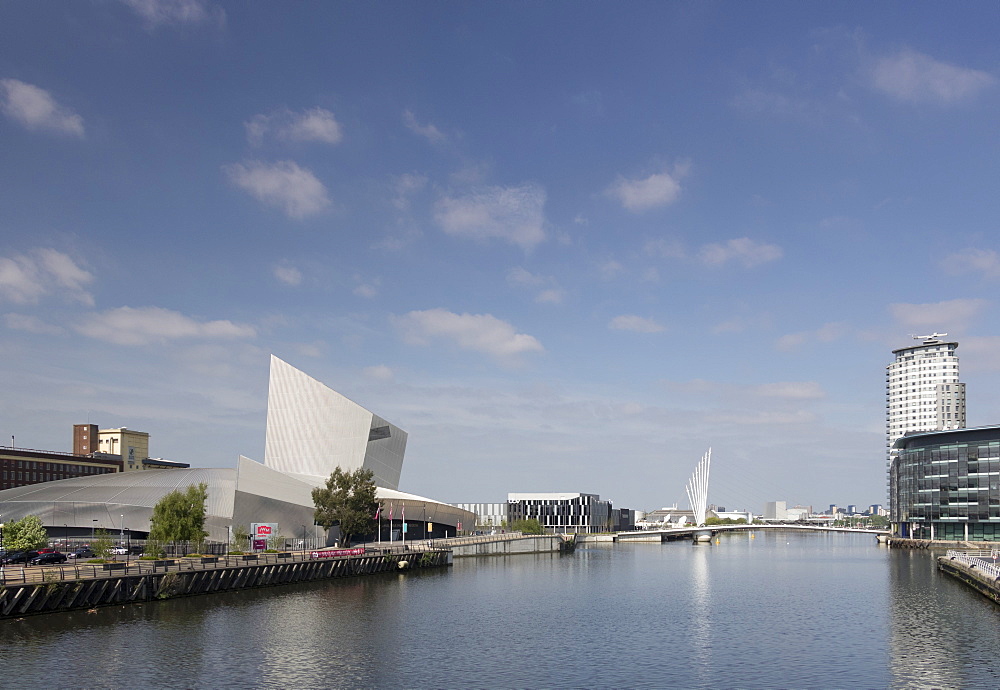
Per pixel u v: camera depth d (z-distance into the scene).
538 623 89.12
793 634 83.38
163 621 81.25
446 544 195.75
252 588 110.38
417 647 74.06
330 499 158.12
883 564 190.38
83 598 84.25
